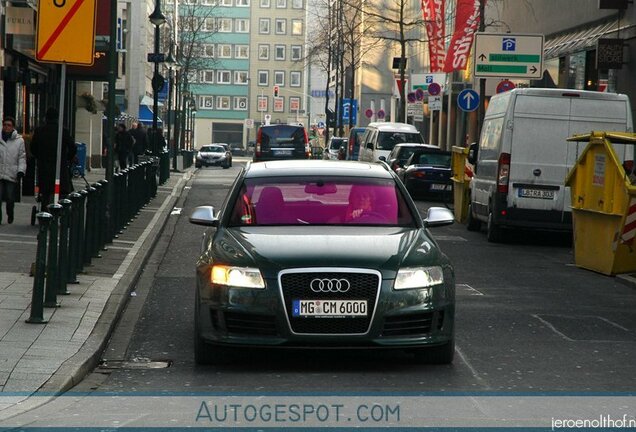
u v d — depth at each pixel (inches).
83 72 2139.5
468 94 2018.9
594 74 2037.4
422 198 2122.3
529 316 749.3
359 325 535.2
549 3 2399.1
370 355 593.0
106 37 2074.3
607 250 1013.8
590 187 1056.2
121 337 644.1
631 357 606.2
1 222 1227.9
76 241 805.9
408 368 558.9
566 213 1268.5
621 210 997.8
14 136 1219.2
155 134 2249.0
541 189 1267.2
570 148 1266.0
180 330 674.2
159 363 569.9
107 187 1076.5
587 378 541.6
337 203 609.9
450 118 3523.6
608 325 721.6
